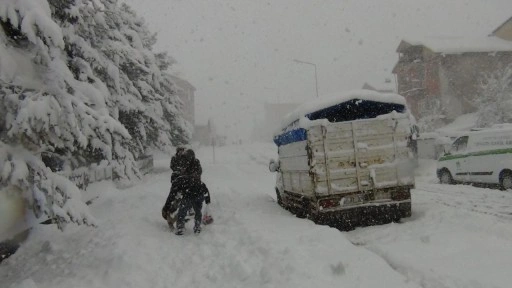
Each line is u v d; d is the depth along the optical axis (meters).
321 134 7.88
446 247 5.82
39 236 7.98
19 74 6.51
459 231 6.63
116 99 13.77
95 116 7.13
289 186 9.79
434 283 4.60
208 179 19.11
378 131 8.02
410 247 6.00
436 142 23.14
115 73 12.81
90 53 10.22
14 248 7.39
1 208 6.52
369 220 8.05
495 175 12.70
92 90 7.74
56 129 6.48
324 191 7.77
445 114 38.66
